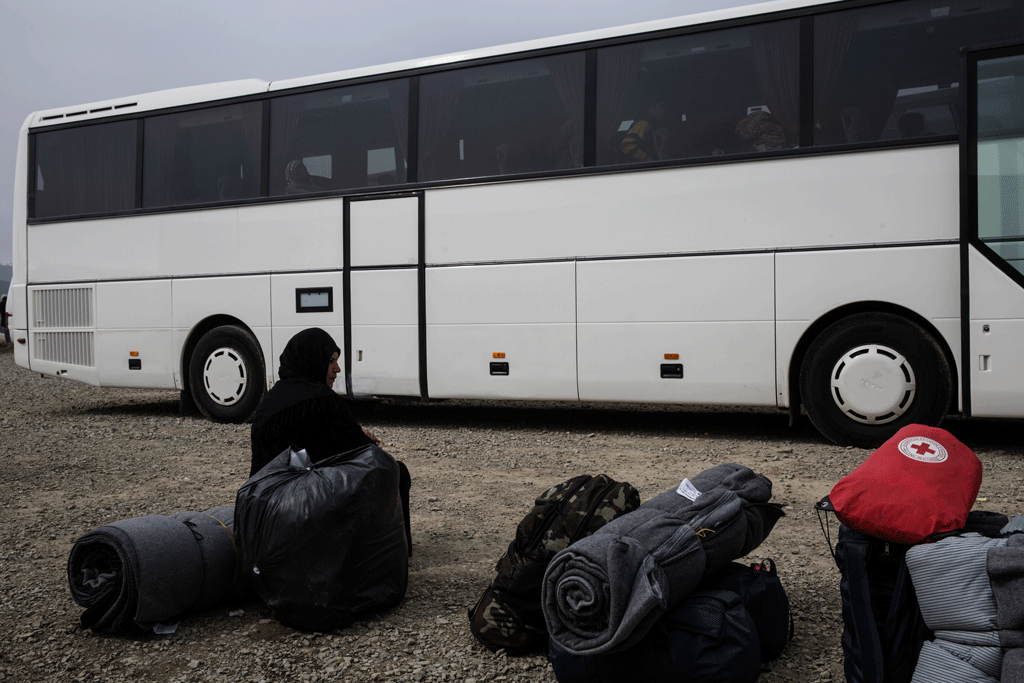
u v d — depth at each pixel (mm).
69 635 3709
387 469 3842
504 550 4820
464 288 8992
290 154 9969
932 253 7199
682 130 8141
